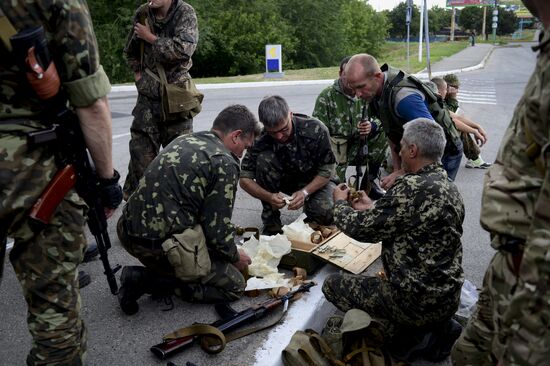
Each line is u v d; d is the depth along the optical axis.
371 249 3.57
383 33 53.59
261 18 34.69
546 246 1.26
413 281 2.48
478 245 4.07
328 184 4.09
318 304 3.04
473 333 2.03
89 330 2.82
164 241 2.79
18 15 1.68
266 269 3.29
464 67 24.89
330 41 40.81
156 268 2.94
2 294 3.21
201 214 2.87
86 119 1.90
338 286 2.82
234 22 33.22
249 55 33.44
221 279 2.96
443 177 2.52
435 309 2.52
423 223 2.46
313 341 2.49
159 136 4.35
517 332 1.34
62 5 1.74
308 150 3.93
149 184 2.82
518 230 1.52
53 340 1.95
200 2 29.89
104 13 26.17
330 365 2.44
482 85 17.34
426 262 2.48
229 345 2.67
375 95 3.72
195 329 2.62
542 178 1.43
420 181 2.48
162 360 2.57
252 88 17.55
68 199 1.94
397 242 2.57
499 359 1.54
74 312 2.01
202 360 2.56
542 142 1.38
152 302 3.11
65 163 1.91
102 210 2.19
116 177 2.16
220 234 2.89
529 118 1.40
